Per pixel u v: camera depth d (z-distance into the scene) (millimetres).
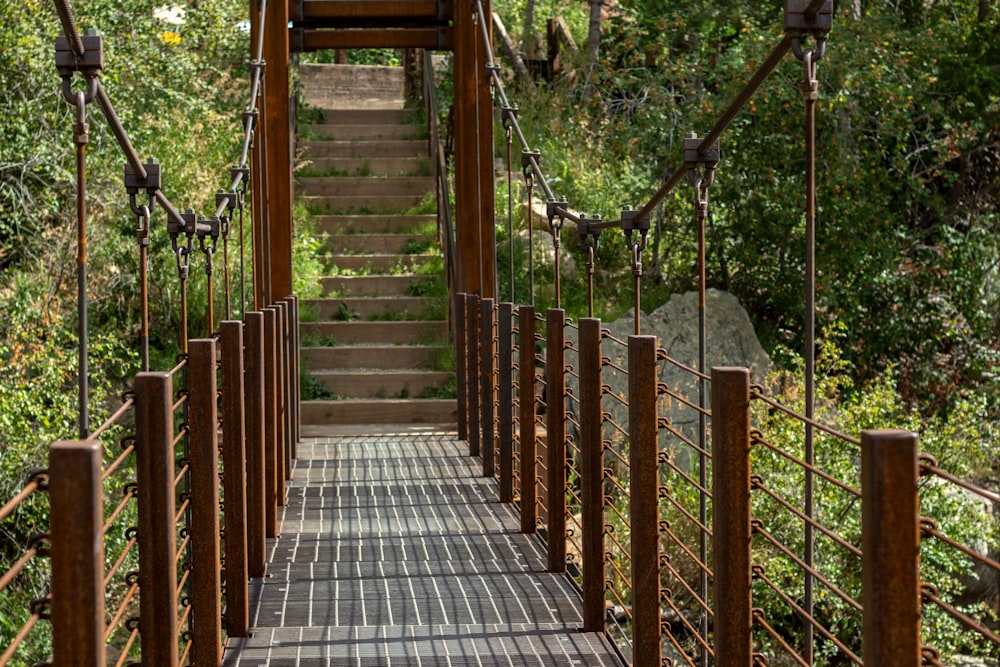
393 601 4469
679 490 8469
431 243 11391
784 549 2572
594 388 4016
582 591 4168
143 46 10562
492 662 3748
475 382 7695
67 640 2020
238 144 11266
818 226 11328
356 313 10398
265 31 8195
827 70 11008
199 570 3520
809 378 2623
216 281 10539
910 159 12461
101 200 9930
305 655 3836
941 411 11625
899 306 11805
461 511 6078
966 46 12125
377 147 12914
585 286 11516
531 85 13539
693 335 10414
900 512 1833
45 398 7676
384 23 8969
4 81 9234
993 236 12227
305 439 8484
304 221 11422
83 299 2877
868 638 1854
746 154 11398
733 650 2637
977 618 9031
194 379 3500
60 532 2020
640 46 12453
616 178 12211
